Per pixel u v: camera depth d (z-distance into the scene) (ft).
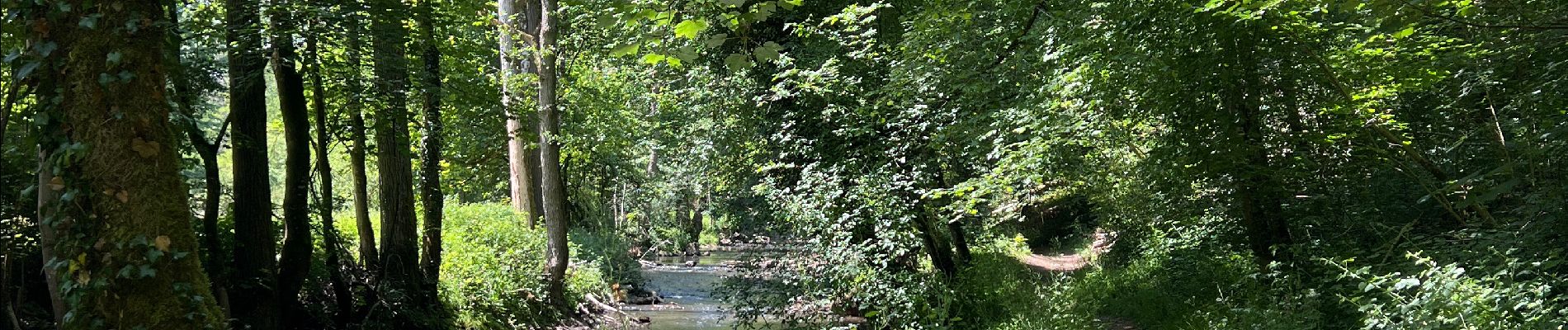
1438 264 24.61
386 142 37.99
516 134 45.03
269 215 30.45
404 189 38.37
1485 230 24.73
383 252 38.17
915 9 37.99
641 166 95.04
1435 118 31.83
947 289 39.40
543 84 52.13
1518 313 18.80
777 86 39.42
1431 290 19.70
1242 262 35.42
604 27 17.02
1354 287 26.18
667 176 74.02
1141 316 37.47
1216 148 27.25
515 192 69.62
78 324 16.85
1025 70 33.12
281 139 102.99
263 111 29.91
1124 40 27.94
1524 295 19.21
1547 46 24.16
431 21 34.81
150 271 16.98
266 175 30.30
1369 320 20.52
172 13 25.07
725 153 47.93
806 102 41.01
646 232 101.60
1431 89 31.22
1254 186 28.91
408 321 37.52
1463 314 18.40
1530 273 20.80
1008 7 32.76
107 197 16.80
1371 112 27.81
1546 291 18.48
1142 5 27.50
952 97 36.04
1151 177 32.78
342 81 33.55
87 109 16.66
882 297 38.22
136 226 16.99
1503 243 22.47
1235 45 25.82
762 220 43.32
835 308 40.37
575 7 49.80
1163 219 40.88
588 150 69.97
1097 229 79.56
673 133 52.31
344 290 35.68
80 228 16.85
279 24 28.50
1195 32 26.23
